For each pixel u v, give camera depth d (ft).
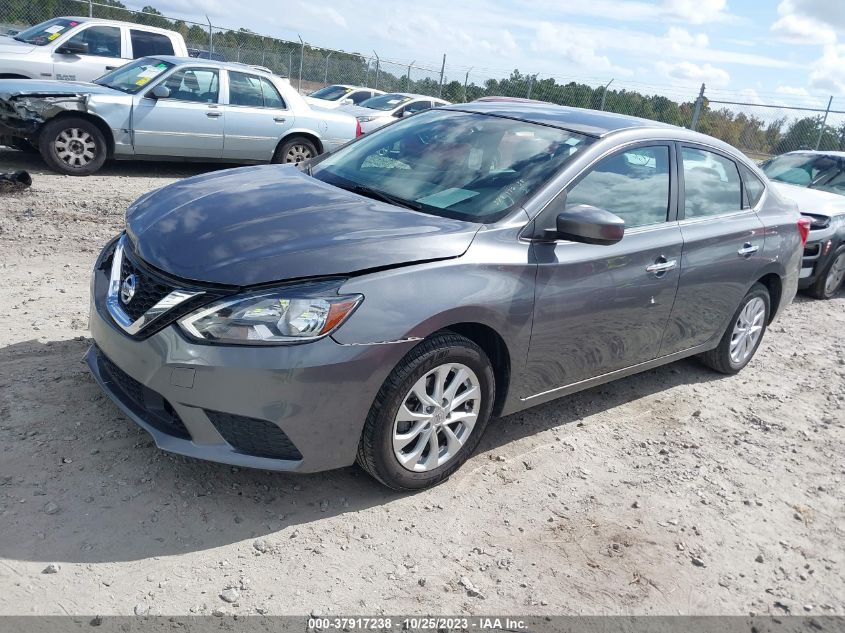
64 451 10.54
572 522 10.99
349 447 9.96
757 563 10.77
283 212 10.93
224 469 10.80
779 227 16.99
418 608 8.80
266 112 34.91
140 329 9.59
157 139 32.24
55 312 15.49
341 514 10.30
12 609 7.76
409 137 14.29
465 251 10.73
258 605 8.41
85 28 38.22
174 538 9.27
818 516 12.24
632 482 12.37
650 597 9.66
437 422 10.80
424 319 9.94
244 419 9.36
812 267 26.63
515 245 11.32
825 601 10.15
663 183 14.16
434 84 78.13
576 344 12.53
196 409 9.31
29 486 9.70
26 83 30.22
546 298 11.57
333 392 9.46
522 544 10.30
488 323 10.81
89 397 12.03
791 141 60.34
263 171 13.73
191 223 10.64
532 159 12.62
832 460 14.28
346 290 9.52
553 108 15.15
